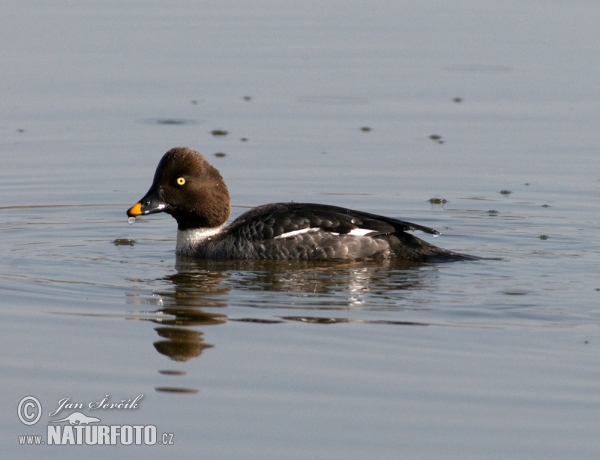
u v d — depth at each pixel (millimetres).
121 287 13055
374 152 20156
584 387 9945
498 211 17062
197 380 10133
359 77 24578
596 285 13062
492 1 31922
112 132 21094
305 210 14594
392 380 10117
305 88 23844
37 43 26422
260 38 27516
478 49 26797
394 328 11477
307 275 13602
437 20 29641
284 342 11062
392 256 14336
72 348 10930
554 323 11641
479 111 22391
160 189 14773
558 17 29859
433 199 17609
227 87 23859
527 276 13492
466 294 12695
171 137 20906
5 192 17984
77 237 15891
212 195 14875
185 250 14938
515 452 8781
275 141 20750
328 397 9750
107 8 30266
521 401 9672
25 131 21062
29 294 12680
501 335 11266
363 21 29453
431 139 20844
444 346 10953
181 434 9102
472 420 9312
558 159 19594
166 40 27125
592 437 9031
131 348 10914
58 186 18406
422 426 9203
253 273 13750
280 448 8836
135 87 23688
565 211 17031
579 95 23266
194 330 11430
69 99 22906
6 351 10836
